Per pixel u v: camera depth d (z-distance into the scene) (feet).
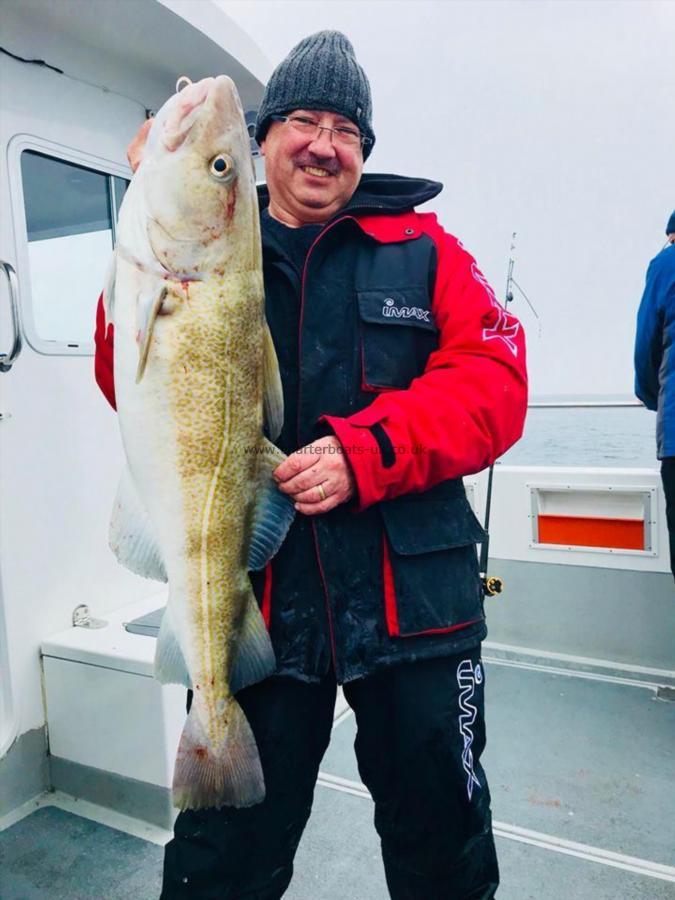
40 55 7.47
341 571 3.98
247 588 3.93
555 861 6.43
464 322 4.12
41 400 7.47
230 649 3.84
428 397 3.83
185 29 7.61
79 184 8.05
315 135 4.12
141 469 3.70
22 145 7.32
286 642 4.04
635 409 11.21
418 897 4.28
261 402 3.94
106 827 6.86
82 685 7.08
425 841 4.17
